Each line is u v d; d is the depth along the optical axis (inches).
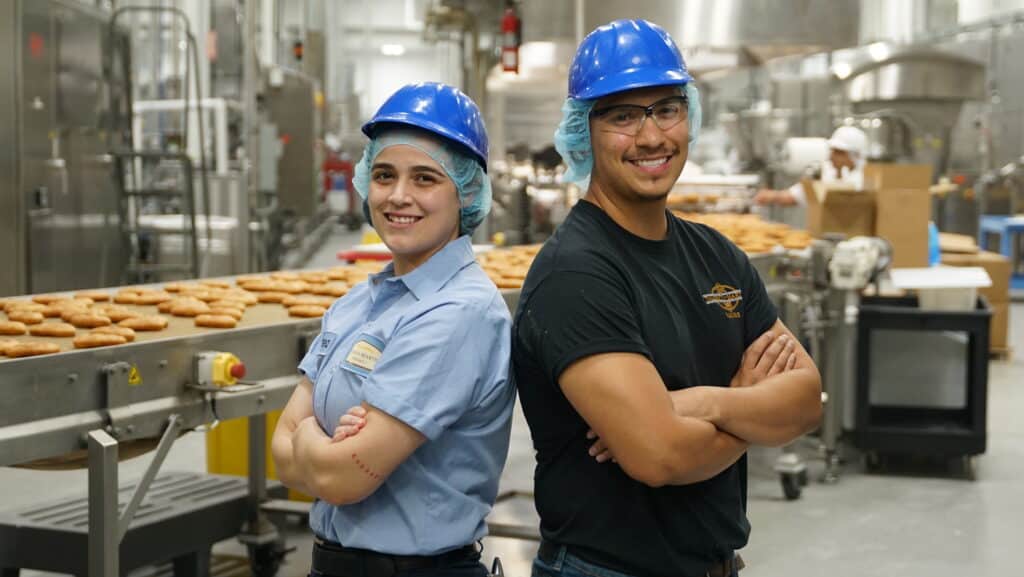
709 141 509.4
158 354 90.4
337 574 67.7
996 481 186.2
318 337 72.2
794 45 206.8
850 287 180.1
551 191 303.4
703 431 60.4
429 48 912.9
